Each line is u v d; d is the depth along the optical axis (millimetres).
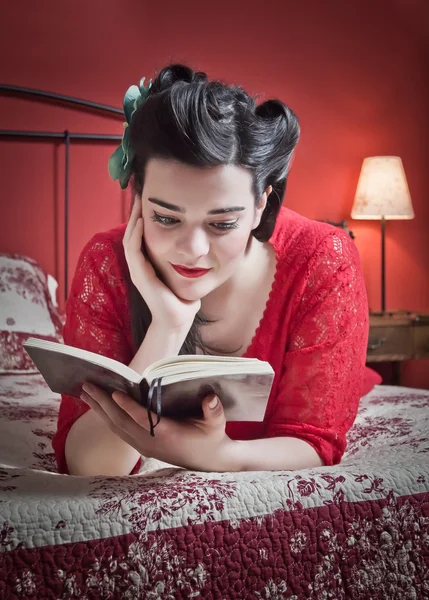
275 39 3359
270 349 1401
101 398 1096
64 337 1412
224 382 1010
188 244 1113
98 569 953
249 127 1090
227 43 3293
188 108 1051
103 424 1256
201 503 1015
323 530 1053
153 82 1198
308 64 3410
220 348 1432
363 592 1058
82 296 1381
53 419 1774
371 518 1085
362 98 3500
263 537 1021
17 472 1169
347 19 3463
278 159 1160
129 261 1198
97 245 1402
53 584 938
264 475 1113
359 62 3490
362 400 2088
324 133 3445
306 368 1322
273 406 1412
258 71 3342
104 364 1011
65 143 3072
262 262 1388
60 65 3096
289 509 1047
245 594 998
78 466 1264
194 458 1142
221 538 1001
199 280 1168
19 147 3029
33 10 3057
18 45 3047
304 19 3396
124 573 958
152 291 1189
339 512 1070
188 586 975
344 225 3414
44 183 3062
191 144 1041
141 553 966
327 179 3455
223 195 1083
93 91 3135
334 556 1051
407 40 3566
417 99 3598
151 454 1131
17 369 2484
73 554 952
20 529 951
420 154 3615
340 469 1168
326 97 3443
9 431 1613
